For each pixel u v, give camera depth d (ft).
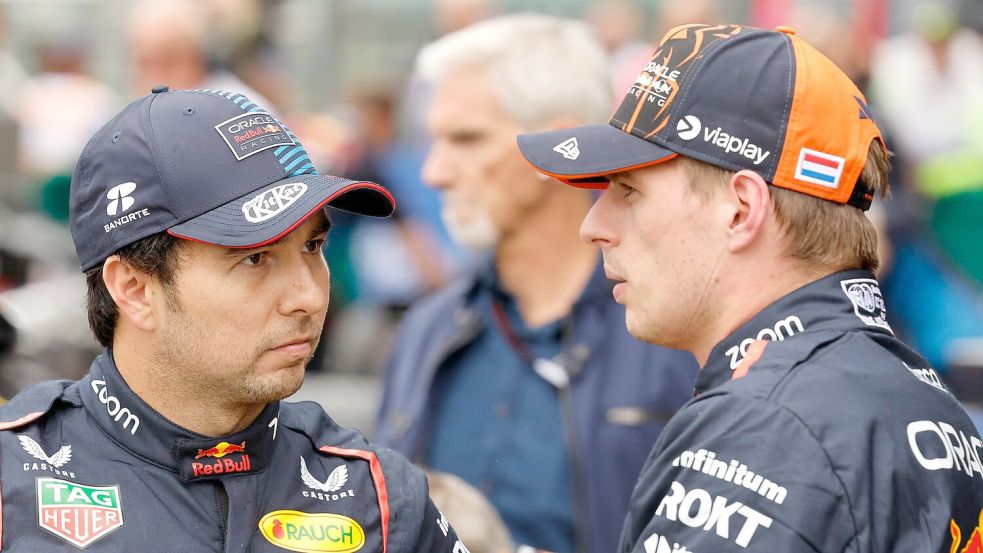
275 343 22.35
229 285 22.03
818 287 23.27
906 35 82.38
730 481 21.26
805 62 23.66
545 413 36.01
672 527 21.58
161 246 22.17
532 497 35.42
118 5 76.33
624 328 35.96
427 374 37.73
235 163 22.44
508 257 37.81
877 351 22.66
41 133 75.15
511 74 37.81
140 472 22.34
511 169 37.55
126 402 22.58
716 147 23.50
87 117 75.61
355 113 67.82
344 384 55.88
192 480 22.31
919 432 21.76
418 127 65.51
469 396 37.29
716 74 23.77
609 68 39.65
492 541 30.37
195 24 67.72
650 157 23.88
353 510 23.06
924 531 21.07
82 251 23.04
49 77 77.36
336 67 72.33
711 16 75.36
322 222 23.20
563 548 35.04
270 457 23.06
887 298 54.75
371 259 60.90
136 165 22.35
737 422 21.62
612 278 25.18
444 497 30.58
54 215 63.26
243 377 22.24
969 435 22.91
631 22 77.20
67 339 41.81
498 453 36.22
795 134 23.26
